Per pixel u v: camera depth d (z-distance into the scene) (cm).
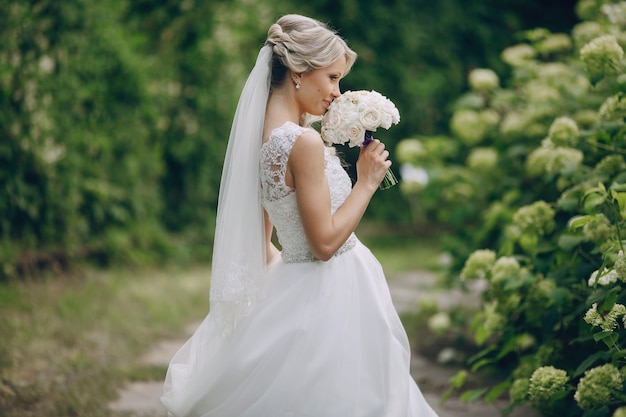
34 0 750
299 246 285
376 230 1291
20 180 743
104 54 830
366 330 283
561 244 357
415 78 1230
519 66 554
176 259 916
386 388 278
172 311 641
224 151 1010
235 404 278
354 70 1226
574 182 389
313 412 270
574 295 362
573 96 492
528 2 1252
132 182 883
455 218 586
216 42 990
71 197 790
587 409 290
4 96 734
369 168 283
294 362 273
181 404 292
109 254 858
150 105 893
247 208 283
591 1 504
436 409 421
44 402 409
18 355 486
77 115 805
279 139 275
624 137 377
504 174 575
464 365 514
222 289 280
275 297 283
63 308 615
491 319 388
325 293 280
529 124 510
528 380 348
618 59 367
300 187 272
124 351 519
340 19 1214
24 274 734
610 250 309
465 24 1248
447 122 1274
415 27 1230
